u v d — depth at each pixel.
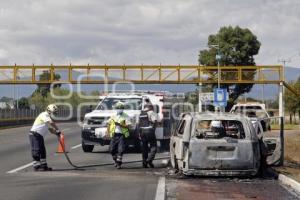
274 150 17.28
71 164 18.19
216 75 58.03
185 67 57.66
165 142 24.78
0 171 17.05
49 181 14.71
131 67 57.78
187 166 14.75
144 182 14.46
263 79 57.00
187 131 14.92
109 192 12.88
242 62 80.81
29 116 71.06
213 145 14.68
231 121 15.58
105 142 23.31
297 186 13.11
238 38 80.25
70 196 12.34
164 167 17.97
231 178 15.05
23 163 19.42
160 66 57.66
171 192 12.79
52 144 29.08
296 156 23.03
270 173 16.08
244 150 14.66
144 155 17.92
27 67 58.62
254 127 15.72
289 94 76.50
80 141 31.81
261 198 11.96
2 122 55.06
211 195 12.37
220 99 47.81
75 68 57.97
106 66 57.81
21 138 35.19
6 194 12.60
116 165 17.80
